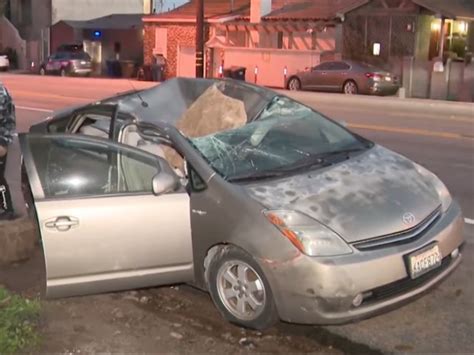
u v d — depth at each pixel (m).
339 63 26.41
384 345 4.57
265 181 4.87
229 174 4.97
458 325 4.83
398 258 4.44
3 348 4.08
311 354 4.48
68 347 4.52
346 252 4.35
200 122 5.86
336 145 5.71
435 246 4.68
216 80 6.66
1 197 6.21
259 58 31.89
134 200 4.72
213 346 4.58
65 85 27.78
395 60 27.53
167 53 36.78
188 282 5.03
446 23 29.23
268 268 4.40
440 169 10.05
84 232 4.63
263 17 32.56
